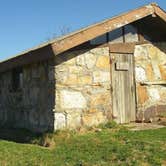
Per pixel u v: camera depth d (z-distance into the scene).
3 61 15.16
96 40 13.04
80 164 8.86
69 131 11.96
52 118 12.22
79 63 12.61
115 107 13.23
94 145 10.38
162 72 14.30
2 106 17.03
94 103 12.79
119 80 13.40
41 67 13.20
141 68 13.91
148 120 13.79
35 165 9.02
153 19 13.75
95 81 12.88
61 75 12.27
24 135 13.14
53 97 12.26
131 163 8.69
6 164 9.20
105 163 8.86
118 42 13.49
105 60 13.16
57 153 10.05
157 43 14.31
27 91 14.38
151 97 13.99
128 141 10.54
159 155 9.09
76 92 12.48
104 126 12.70
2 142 11.84
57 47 11.63
